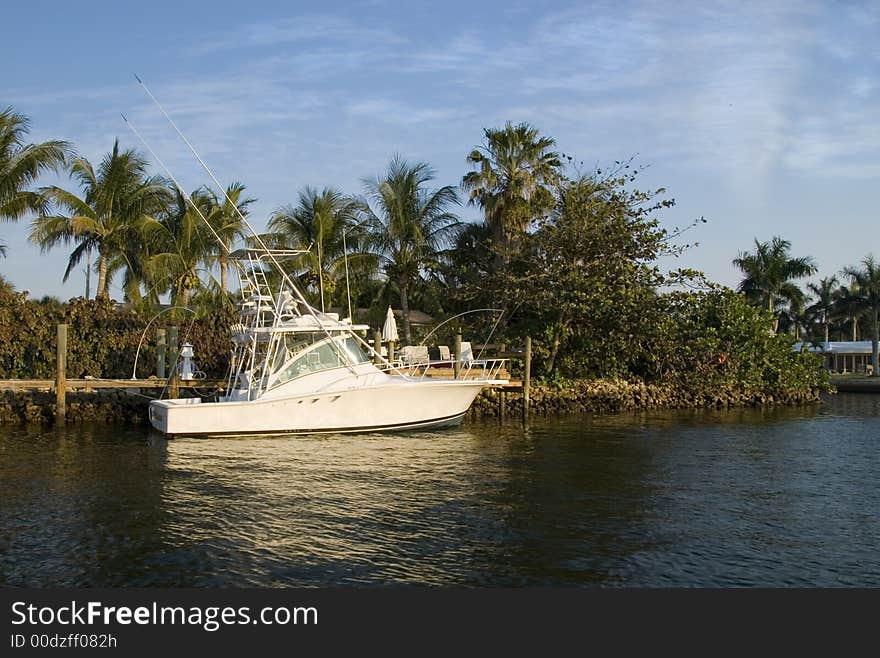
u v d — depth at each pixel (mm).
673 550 11195
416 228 38219
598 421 27109
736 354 35156
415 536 11766
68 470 16312
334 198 39656
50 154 32812
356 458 18047
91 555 10789
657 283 32156
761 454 19625
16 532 11766
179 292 38219
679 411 31938
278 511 13141
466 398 22672
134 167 37281
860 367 72125
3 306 26766
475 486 15234
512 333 32625
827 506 13836
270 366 20641
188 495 14195
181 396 24766
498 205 38969
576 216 32469
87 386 23625
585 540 11625
